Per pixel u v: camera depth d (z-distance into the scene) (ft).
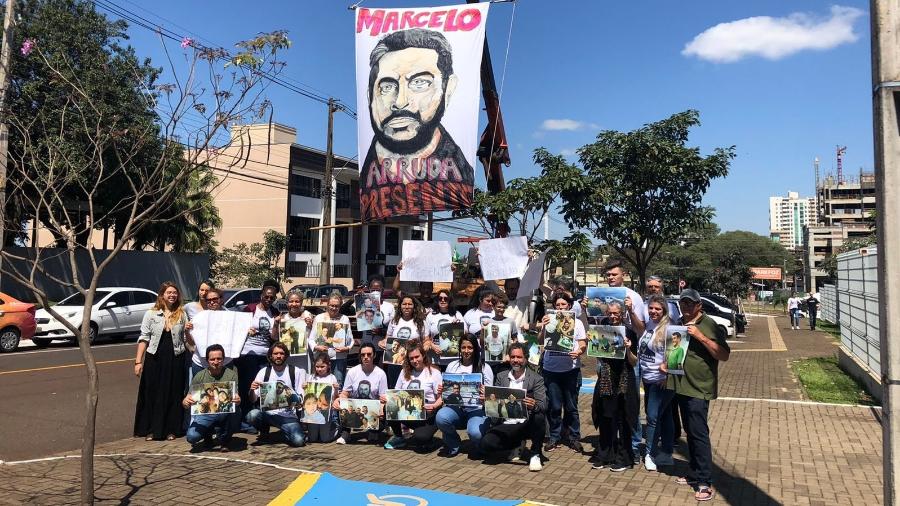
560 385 22.84
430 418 22.77
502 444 20.56
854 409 30.37
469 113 36.76
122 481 18.45
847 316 46.91
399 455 21.91
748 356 56.13
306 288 70.54
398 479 19.03
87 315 15.15
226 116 17.17
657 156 37.37
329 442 23.61
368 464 20.65
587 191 38.22
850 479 19.34
